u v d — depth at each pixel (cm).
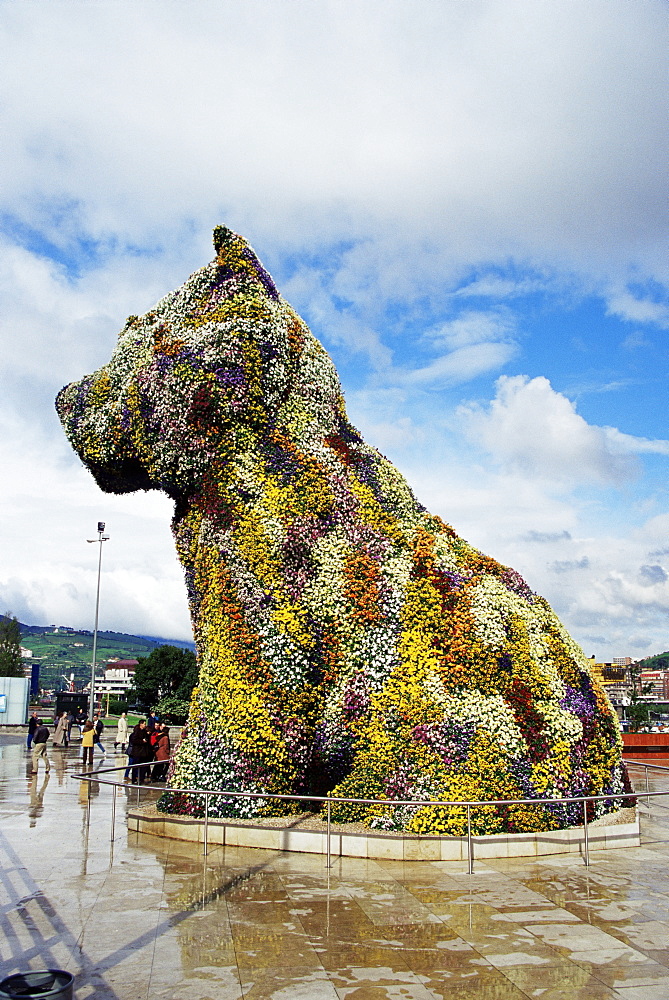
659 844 1208
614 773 1303
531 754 1205
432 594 1307
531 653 1310
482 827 1126
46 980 501
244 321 1460
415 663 1253
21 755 2777
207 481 1407
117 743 2925
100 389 1588
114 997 613
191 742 1319
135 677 4956
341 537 1373
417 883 964
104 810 1576
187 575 1469
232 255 1555
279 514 1338
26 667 7906
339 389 1661
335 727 1263
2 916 823
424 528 1455
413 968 679
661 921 809
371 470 1529
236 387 1419
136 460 1555
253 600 1284
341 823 1198
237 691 1262
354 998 614
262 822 1202
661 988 638
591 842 1155
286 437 1450
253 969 675
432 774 1173
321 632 1303
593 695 1336
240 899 890
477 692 1241
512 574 1458
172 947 729
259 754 1241
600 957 706
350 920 812
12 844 1209
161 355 1484
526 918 820
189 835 1228
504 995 623
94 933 768
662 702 7406
